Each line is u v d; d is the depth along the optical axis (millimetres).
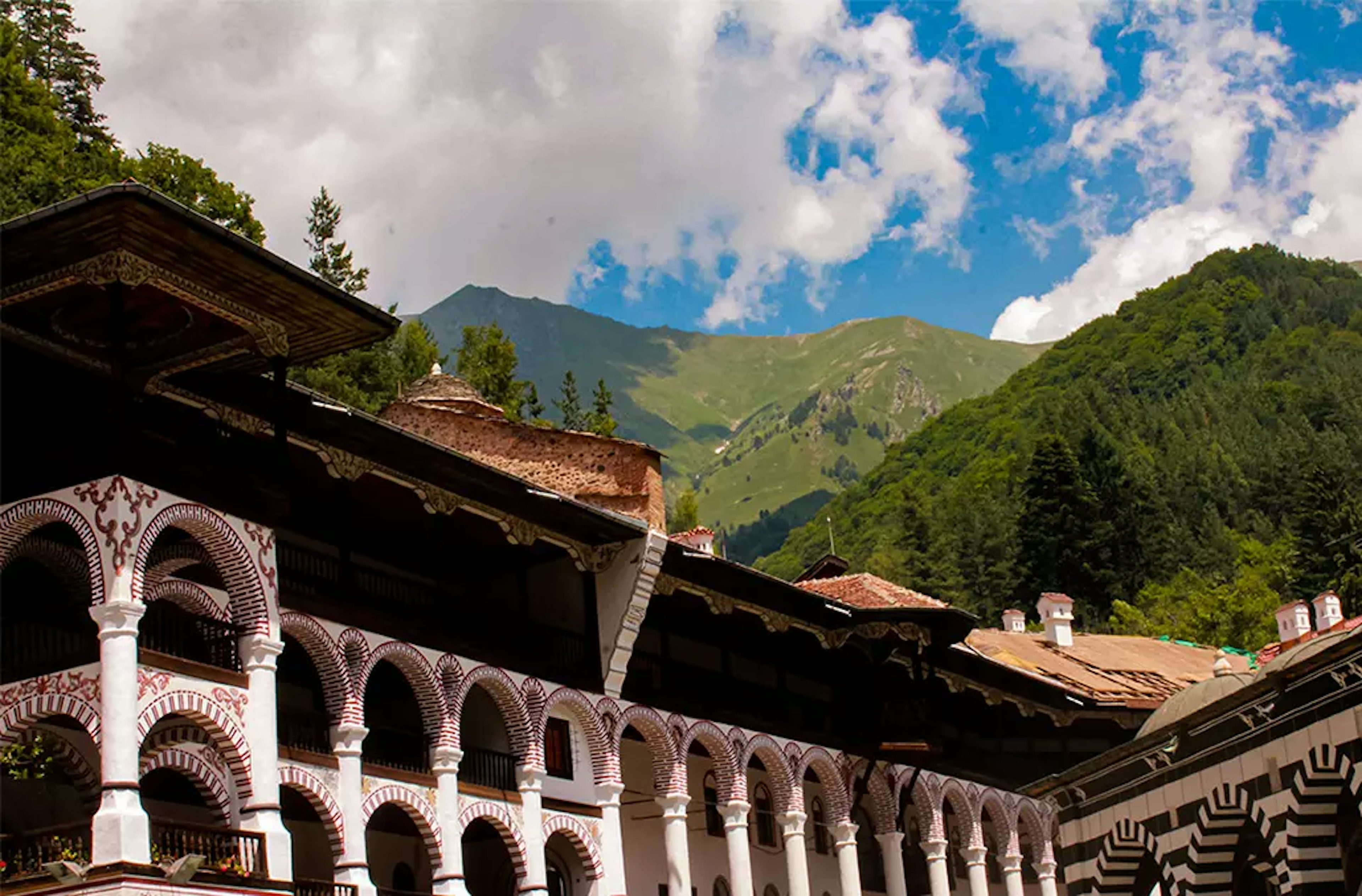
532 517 43531
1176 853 41781
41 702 33250
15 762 34594
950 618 54188
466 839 47438
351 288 80438
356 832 37188
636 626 46062
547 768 44344
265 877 33719
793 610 51656
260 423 37906
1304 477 108062
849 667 56594
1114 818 44469
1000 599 120000
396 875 43844
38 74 70125
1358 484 132250
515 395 86375
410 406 53938
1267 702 38125
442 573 46344
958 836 63594
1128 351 180500
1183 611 108375
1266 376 167875
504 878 46750
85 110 71000
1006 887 64500
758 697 52500
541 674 43938
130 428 33812
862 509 172000
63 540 35906
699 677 50094
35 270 33344
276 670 36812
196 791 38969
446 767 40312
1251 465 139000
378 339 36875
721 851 52438
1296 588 106375
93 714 32750
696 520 97062
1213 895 40875
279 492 36188
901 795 55969
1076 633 103188
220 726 34312
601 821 44969
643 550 45969
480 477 41000
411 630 40250
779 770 51531
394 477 39906
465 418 52812
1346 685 35938
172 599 36688
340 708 37781
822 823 56938
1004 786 61500
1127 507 118938
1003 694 60625
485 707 45438
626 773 49375
